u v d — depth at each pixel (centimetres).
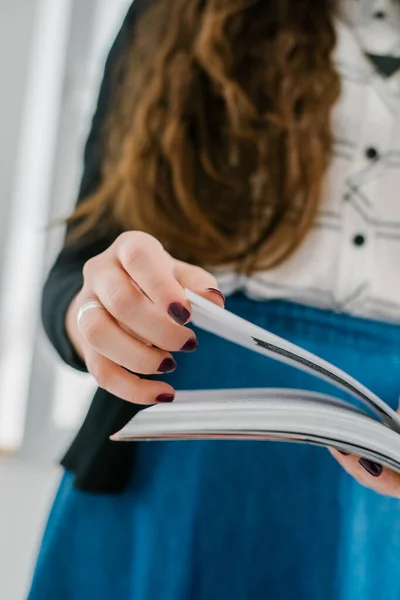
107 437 59
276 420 36
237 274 65
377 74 69
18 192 139
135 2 80
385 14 71
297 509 60
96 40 139
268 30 73
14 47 138
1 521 124
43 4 138
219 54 70
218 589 59
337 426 36
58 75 138
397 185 66
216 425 36
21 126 138
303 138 67
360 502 59
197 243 66
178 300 36
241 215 68
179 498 60
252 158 68
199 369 62
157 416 36
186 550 59
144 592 58
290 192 66
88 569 59
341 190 67
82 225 68
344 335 64
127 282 38
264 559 59
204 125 70
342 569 59
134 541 60
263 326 64
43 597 59
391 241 65
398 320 65
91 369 41
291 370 61
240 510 60
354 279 65
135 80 75
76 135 137
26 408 134
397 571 58
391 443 36
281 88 69
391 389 62
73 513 61
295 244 64
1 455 131
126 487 60
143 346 39
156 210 69
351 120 68
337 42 71
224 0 72
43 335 137
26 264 139
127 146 70
